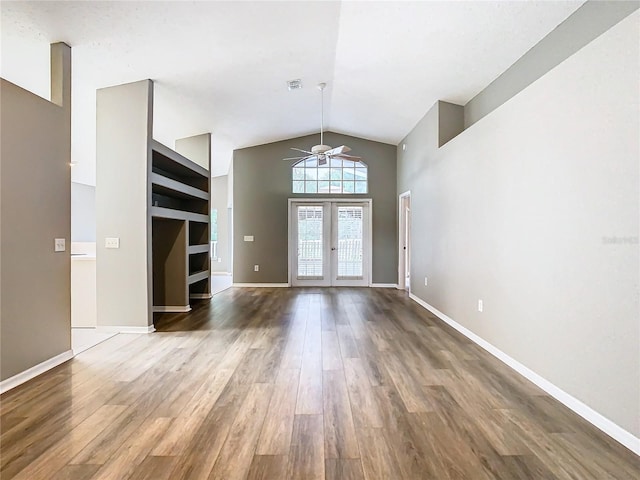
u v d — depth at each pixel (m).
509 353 3.20
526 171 2.94
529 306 2.90
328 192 8.16
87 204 8.84
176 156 5.02
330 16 3.50
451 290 4.63
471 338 4.00
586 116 2.27
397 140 7.85
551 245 2.62
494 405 2.44
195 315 5.20
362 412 2.34
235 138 7.30
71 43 3.34
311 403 2.46
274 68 4.54
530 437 2.05
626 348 1.98
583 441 2.01
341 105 6.08
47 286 3.07
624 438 1.98
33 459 1.83
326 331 4.32
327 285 8.18
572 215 2.40
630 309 1.95
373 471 1.75
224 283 8.76
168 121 5.92
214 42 3.71
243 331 4.32
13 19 2.98
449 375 2.96
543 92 2.71
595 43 2.18
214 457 1.85
